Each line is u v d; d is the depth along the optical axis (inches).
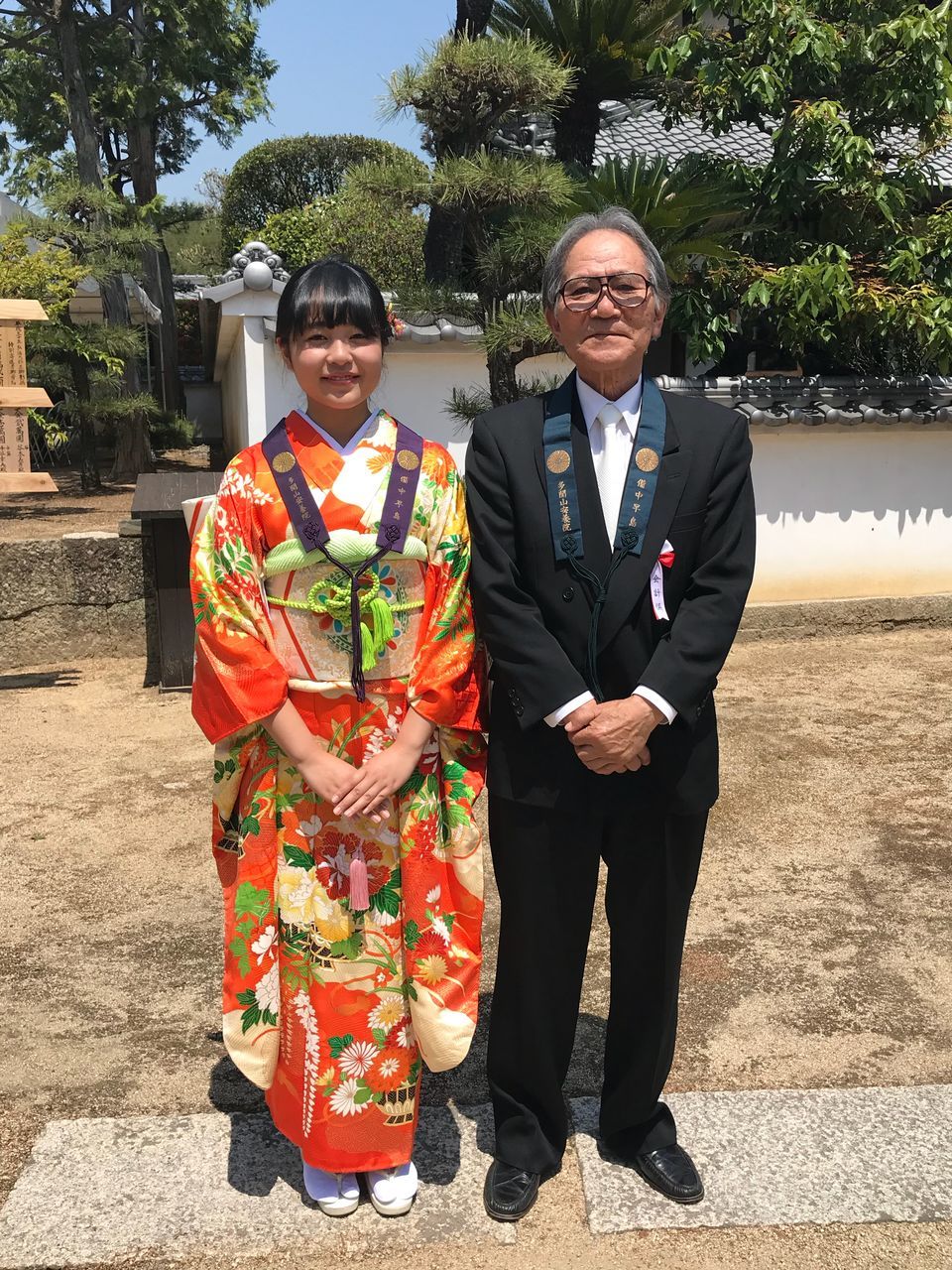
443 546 77.0
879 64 267.3
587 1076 96.7
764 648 271.9
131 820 161.5
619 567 73.7
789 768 182.9
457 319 213.8
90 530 341.7
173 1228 77.3
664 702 71.6
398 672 76.8
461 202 189.9
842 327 274.5
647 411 75.5
